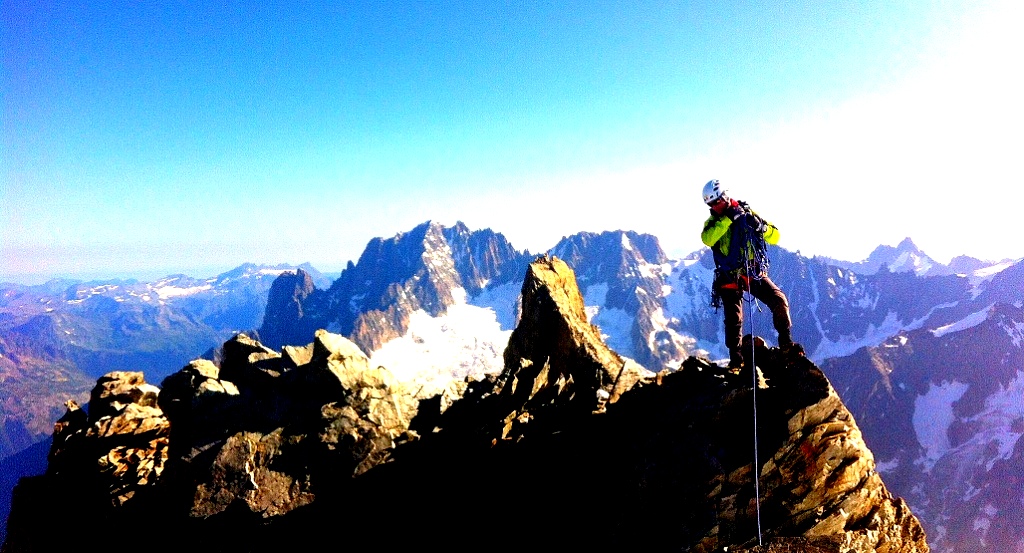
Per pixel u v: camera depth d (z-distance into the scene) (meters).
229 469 19.66
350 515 18.38
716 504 12.17
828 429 12.23
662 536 12.26
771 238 13.70
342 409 21.58
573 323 26.44
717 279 14.14
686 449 12.96
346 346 24.17
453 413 23.33
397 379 24.34
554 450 17.00
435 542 16.59
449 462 19.78
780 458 12.20
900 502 12.98
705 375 14.52
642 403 15.48
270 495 19.00
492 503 17.08
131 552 18.73
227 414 22.28
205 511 18.62
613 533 12.81
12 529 21.88
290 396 22.75
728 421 13.28
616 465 14.05
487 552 15.29
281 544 17.75
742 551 11.49
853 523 12.12
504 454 18.52
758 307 13.63
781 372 13.42
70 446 24.12
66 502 22.09
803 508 11.95
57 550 20.30
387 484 19.25
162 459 22.73
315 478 19.64
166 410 24.11
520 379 24.23
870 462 12.54
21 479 24.31
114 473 21.98
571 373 24.19
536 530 14.91
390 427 21.56
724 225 13.29
